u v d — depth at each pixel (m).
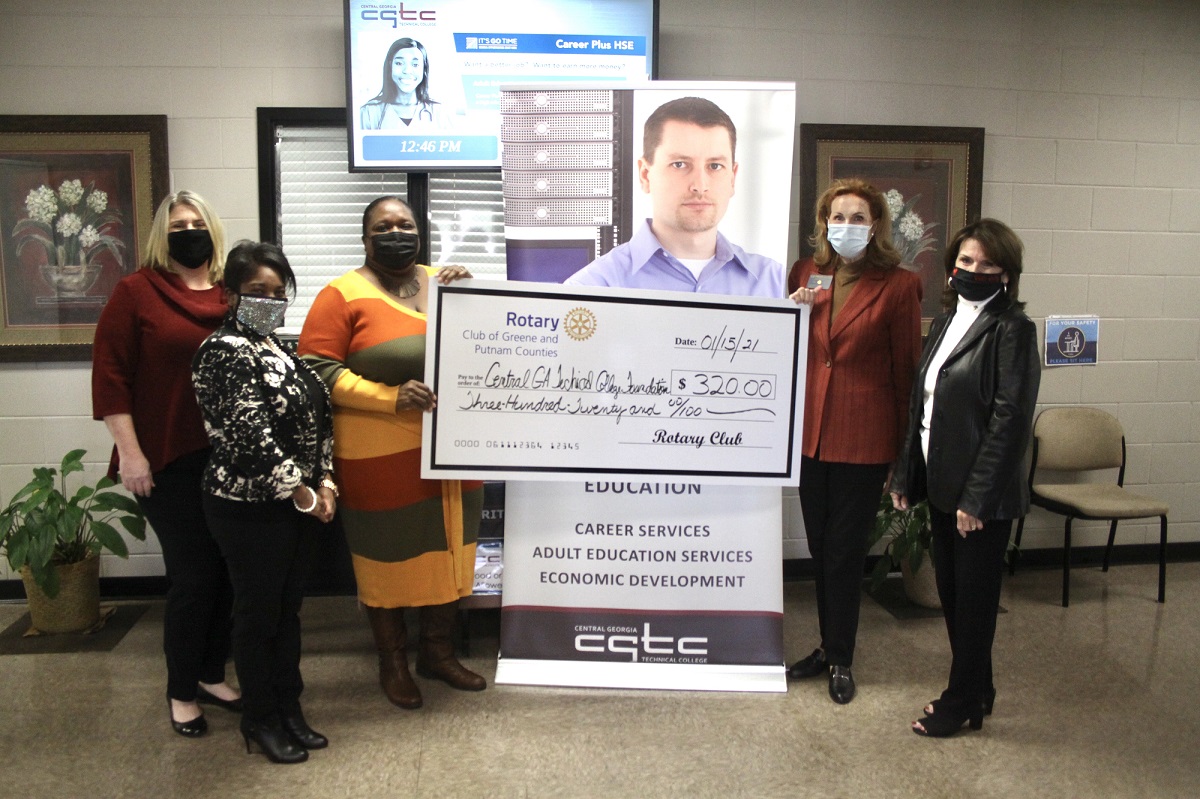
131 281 2.27
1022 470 2.25
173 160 3.34
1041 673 2.84
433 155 3.29
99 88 3.28
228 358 2.02
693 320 2.52
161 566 3.51
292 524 2.16
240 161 3.36
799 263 2.77
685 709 2.58
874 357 2.55
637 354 2.51
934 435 2.33
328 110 3.32
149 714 2.53
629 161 2.60
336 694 2.67
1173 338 3.95
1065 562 3.48
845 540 2.62
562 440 2.52
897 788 2.17
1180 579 3.80
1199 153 3.85
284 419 2.09
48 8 3.22
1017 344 2.21
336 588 3.55
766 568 2.74
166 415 2.26
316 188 3.42
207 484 2.07
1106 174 3.80
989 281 2.25
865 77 3.57
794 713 2.55
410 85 3.24
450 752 2.32
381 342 2.42
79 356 3.36
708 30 3.46
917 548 3.24
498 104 3.28
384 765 2.26
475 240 3.47
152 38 3.27
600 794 2.13
